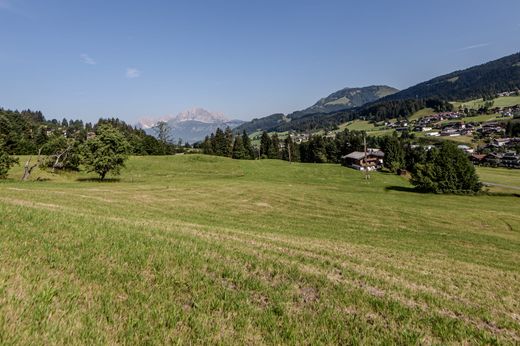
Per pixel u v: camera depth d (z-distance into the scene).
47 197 30.02
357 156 131.38
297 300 7.97
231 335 5.88
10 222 11.12
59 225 11.77
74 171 77.88
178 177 91.56
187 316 6.29
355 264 13.19
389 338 6.45
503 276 16.45
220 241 13.77
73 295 6.20
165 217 27.89
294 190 65.94
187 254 10.10
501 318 8.78
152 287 7.46
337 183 97.00
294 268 10.35
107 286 7.05
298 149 179.12
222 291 7.76
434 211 50.31
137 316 5.96
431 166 79.75
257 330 6.22
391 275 12.05
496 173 124.25
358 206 51.00
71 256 8.49
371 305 8.15
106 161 66.94
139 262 8.80
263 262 10.66
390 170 123.94
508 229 43.00
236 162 121.00
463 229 40.50
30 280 6.48
